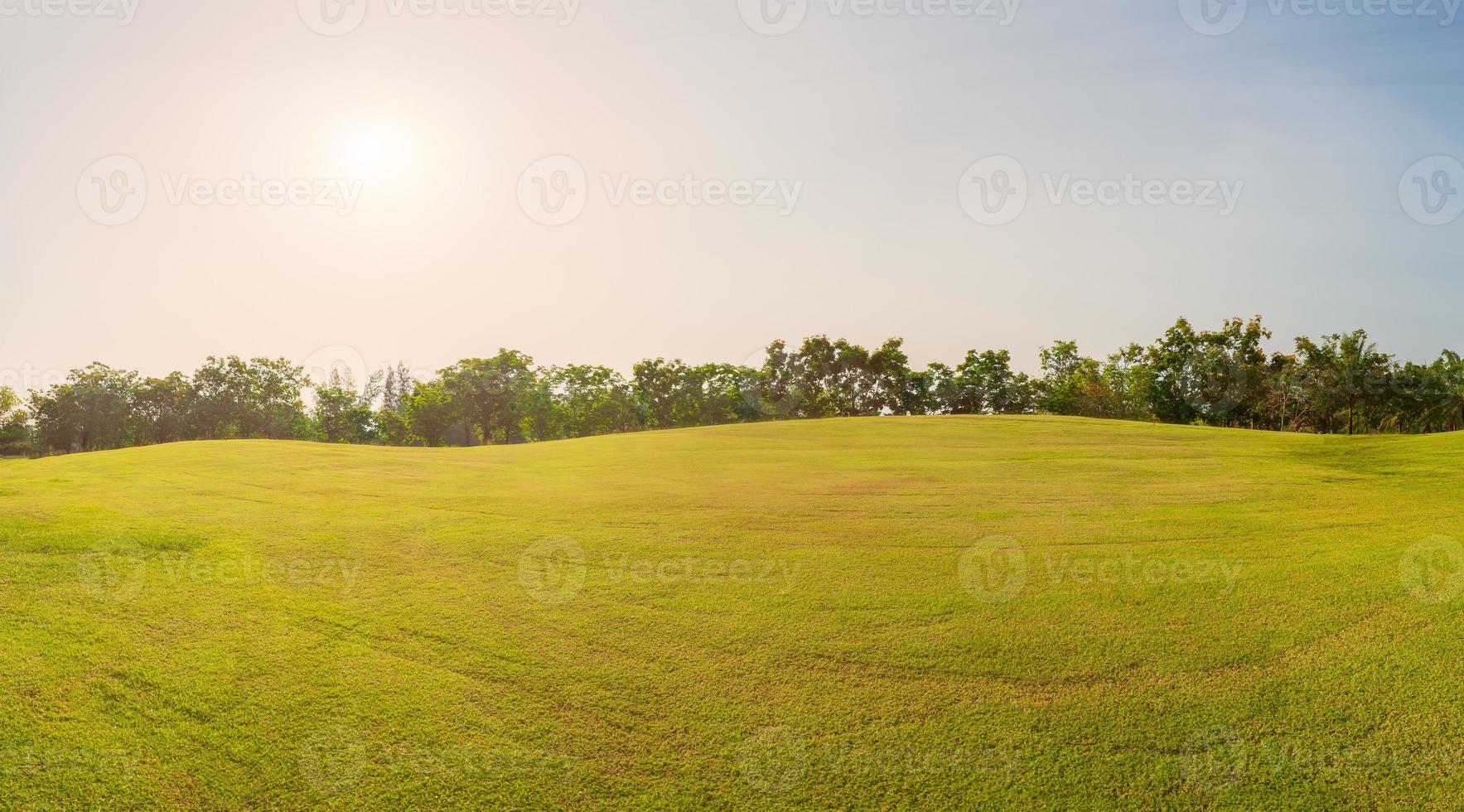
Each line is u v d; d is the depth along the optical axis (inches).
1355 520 466.6
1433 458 693.9
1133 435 1170.0
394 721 255.0
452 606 346.9
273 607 343.3
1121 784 221.8
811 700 266.7
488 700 267.1
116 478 649.6
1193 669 280.5
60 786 222.5
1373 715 247.1
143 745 241.3
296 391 3051.2
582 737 247.1
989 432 1256.2
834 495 610.9
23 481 630.5
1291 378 2367.1
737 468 794.2
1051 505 554.3
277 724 252.4
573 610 342.6
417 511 533.6
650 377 3223.4
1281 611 324.8
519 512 534.3
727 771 230.7
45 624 320.5
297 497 581.9
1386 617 312.3
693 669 287.9
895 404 3223.4
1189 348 2488.9
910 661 292.5
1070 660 290.2
